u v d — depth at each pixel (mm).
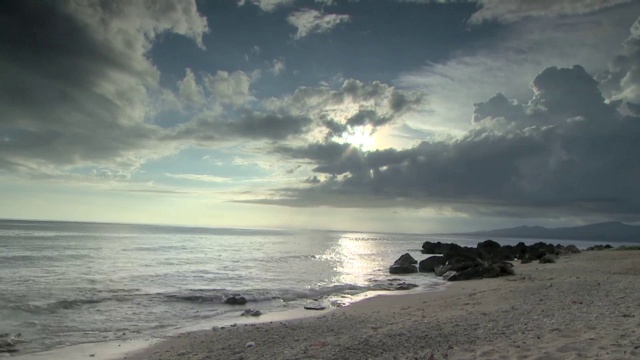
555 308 12492
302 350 9195
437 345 8695
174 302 18547
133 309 16969
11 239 59531
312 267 36719
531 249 52875
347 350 8727
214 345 11023
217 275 28625
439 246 64500
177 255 44125
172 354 10312
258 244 74562
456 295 19375
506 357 7238
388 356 8062
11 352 10938
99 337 12641
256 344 10703
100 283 23125
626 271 24594
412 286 24453
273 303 19000
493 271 28031
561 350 7297
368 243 105312
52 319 14859
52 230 98938
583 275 23625
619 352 6859
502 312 12570
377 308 16938
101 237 75375
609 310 11289
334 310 17156
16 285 21406
